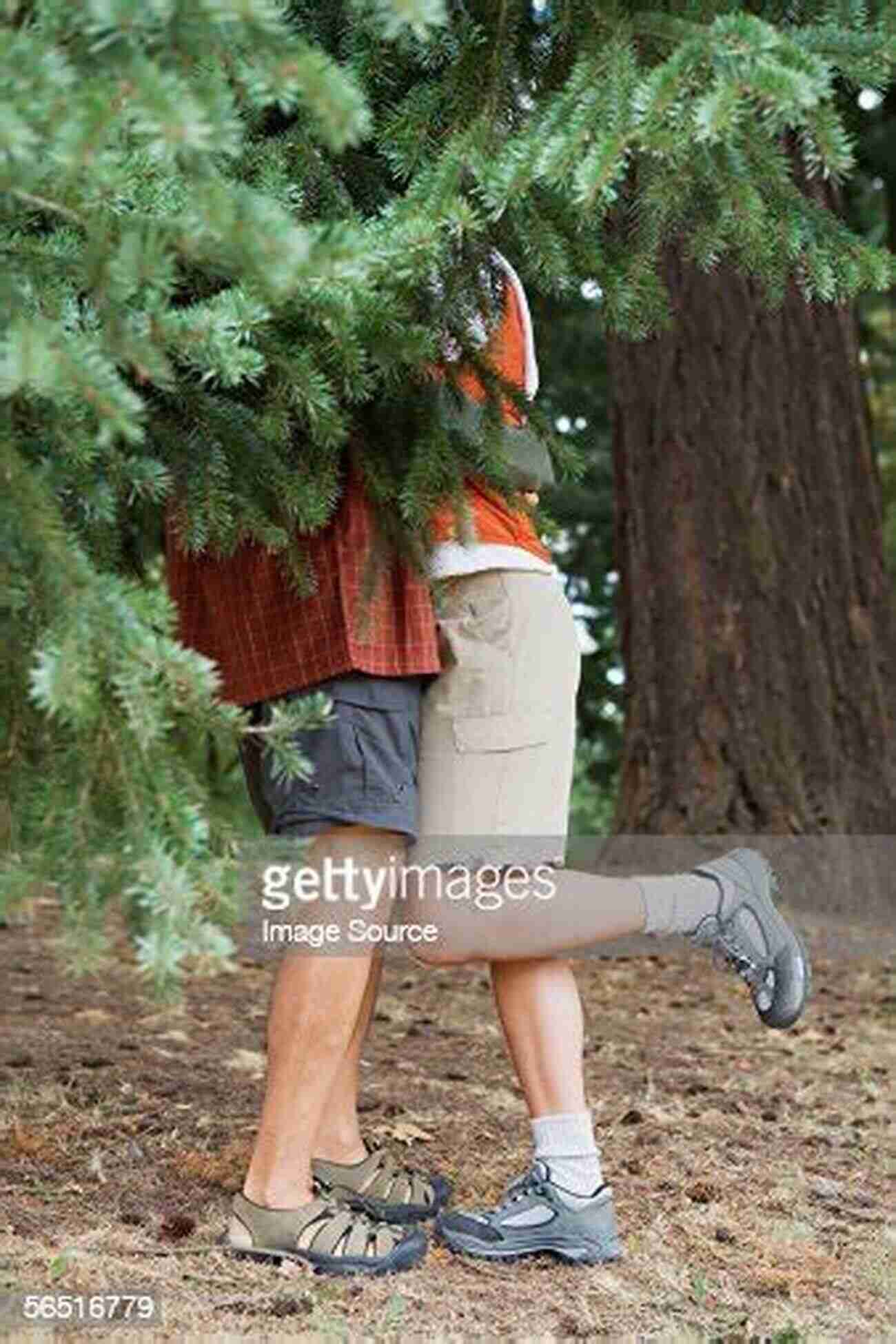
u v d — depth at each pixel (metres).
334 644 4.16
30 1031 6.91
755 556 11.99
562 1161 4.45
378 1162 4.86
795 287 12.21
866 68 3.57
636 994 8.88
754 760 11.83
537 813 4.36
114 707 3.01
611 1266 4.44
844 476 12.28
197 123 2.57
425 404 4.11
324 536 4.20
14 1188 4.76
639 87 3.23
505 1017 4.52
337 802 4.20
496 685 4.31
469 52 3.85
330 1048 4.29
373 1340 3.80
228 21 2.66
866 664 12.05
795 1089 6.76
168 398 3.77
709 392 12.12
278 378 3.70
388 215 3.57
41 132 2.62
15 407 3.19
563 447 4.28
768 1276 4.42
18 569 3.06
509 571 4.35
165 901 2.81
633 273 3.95
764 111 3.30
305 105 3.06
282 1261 4.24
